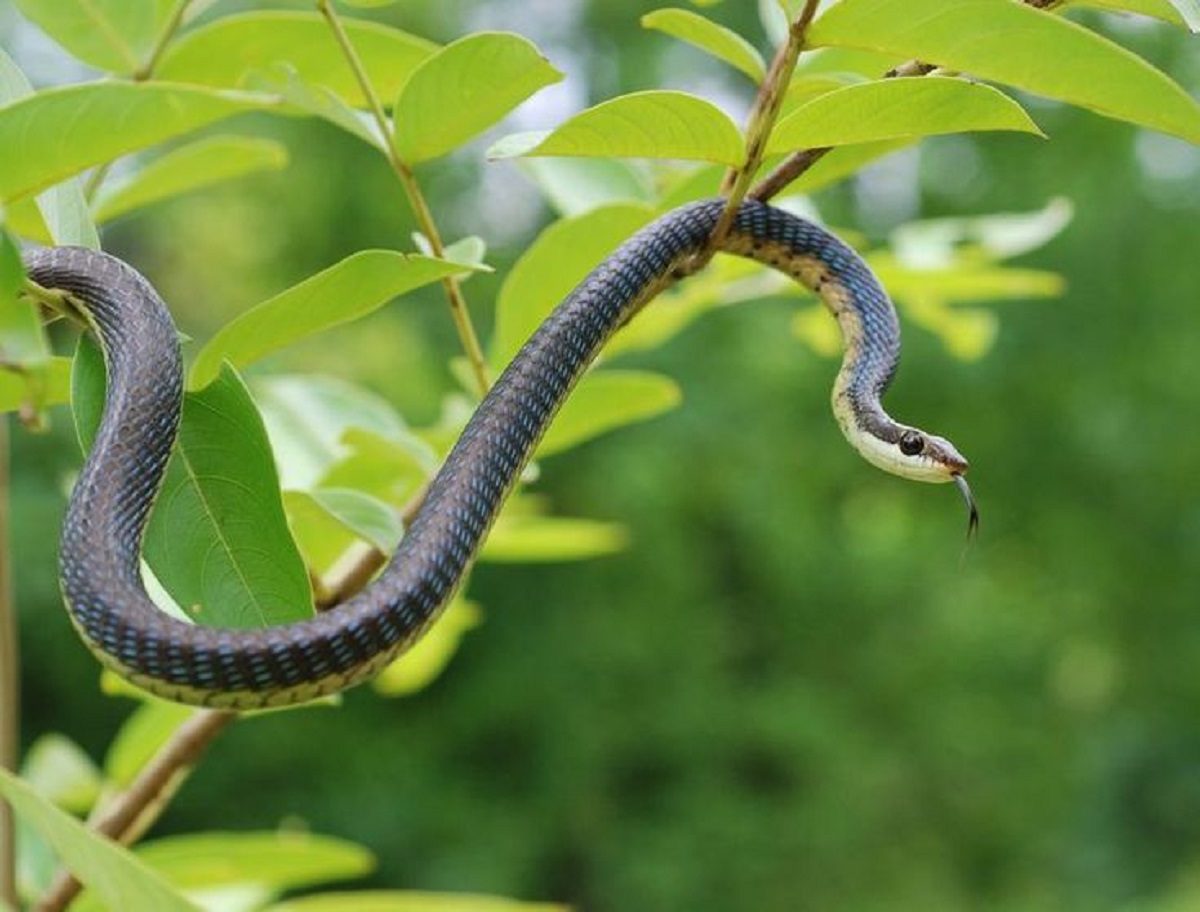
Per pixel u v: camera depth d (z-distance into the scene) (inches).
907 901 1018.7
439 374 916.6
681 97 124.1
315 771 949.8
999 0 115.8
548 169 194.5
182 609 129.9
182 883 182.5
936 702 1082.7
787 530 1032.8
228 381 134.0
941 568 1091.9
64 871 165.6
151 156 673.0
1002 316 1052.5
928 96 124.3
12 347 114.8
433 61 137.8
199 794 930.7
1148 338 1064.2
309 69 177.8
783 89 128.0
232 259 1016.2
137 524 126.5
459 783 989.2
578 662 995.3
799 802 1020.5
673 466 997.2
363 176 1038.4
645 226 157.6
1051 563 1128.2
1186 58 985.5
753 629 1064.8
